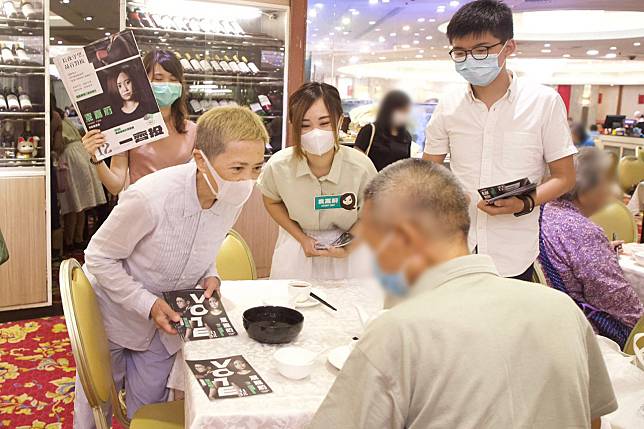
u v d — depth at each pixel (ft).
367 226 3.38
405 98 11.37
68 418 9.00
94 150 7.75
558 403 3.16
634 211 17.89
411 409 3.10
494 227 7.23
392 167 3.42
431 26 17.56
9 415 9.00
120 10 13.57
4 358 11.00
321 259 7.88
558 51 25.26
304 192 7.50
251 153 5.34
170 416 6.02
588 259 8.13
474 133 7.25
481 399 3.00
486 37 6.62
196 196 5.70
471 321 3.11
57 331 12.42
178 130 9.74
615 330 8.13
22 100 12.55
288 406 4.28
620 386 4.93
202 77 15.03
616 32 22.29
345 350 5.10
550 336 3.22
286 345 5.38
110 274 5.82
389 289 3.40
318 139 7.04
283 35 15.39
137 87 7.64
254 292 6.81
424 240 3.26
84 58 7.57
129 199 5.63
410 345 3.06
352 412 3.17
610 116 31.53
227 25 15.11
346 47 17.47
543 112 7.04
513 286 3.38
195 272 6.27
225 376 4.68
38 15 12.28
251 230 15.35
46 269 13.05
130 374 6.67
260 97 15.75
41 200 12.75
